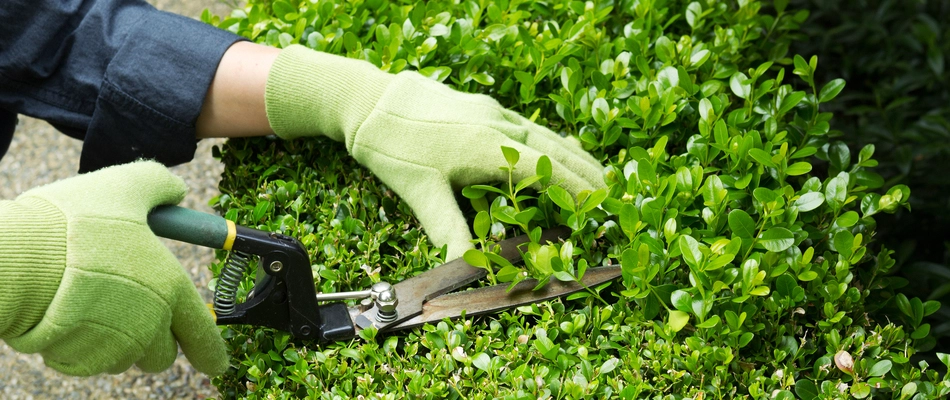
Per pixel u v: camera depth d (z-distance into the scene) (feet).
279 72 3.34
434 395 2.97
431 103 3.32
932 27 5.16
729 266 3.12
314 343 3.13
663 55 3.55
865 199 3.21
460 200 3.43
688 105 3.47
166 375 4.51
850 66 5.25
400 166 3.29
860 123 5.02
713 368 2.99
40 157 5.26
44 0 3.33
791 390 3.03
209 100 3.38
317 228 3.36
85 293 2.75
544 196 3.26
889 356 3.04
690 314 3.10
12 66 3.33
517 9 3.81
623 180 3.26
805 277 3.04
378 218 3.40
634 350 3.02
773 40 3.94
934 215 4.77
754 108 3.42
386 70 3.51
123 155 3.43
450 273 3.17
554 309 3.12
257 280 3.08
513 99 3.63
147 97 3.32
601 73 3.48
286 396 3.02
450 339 3.03
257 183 3.45
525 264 3.23
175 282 2.85
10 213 2.74
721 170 3.32
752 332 3.03
